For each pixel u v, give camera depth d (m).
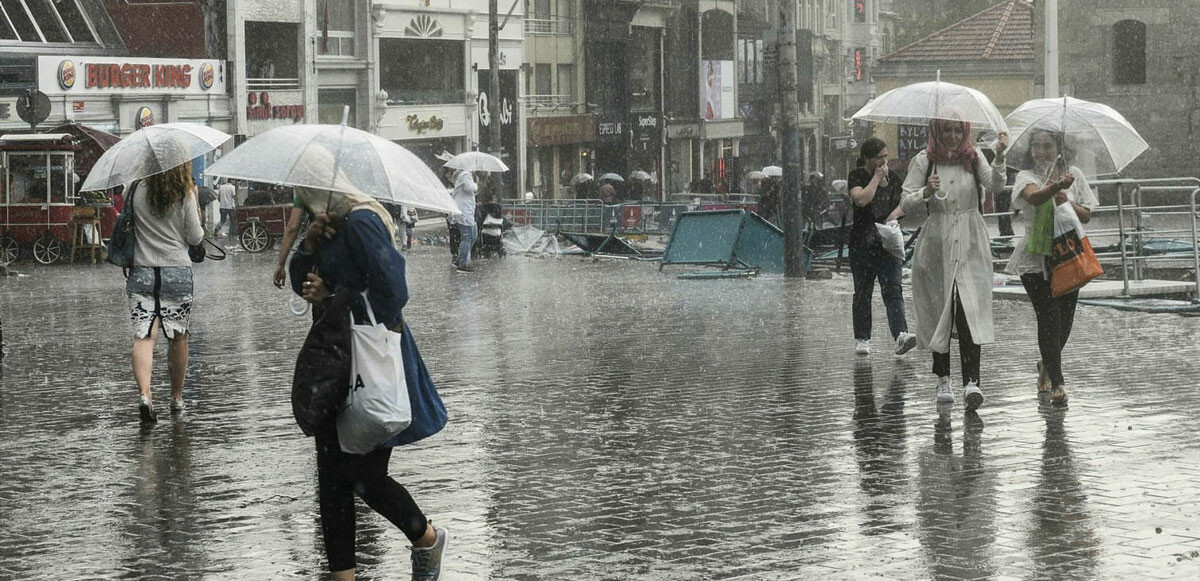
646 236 94.44
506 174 150.25
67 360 34.31
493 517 18.28
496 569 15.90
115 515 18.64
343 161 15.28
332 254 14.98
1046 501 18.64
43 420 25.83
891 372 30.47
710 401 26.92
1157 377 29.05
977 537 16.89
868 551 16.34
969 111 25.42
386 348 14.84
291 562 16.34
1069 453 21.69
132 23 123.94
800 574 15.44
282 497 19.59
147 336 25.94
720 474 20.61
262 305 48.84
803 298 49.06
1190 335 36.03
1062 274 25.73
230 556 16.61
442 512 18.56
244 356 34.66
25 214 78.50
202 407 27.12
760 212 89.75
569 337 37.53
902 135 149.50
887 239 32.44
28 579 15.73
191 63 118.19
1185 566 15.50
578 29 161.12
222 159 15.48
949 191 25.66
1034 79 134.12
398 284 14.87
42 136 78.75
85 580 15.68
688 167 185.88
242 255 85.56
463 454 22.23
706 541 16.94
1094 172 27.38
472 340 37.12
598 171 167.12
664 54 177.62
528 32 153.88
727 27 191.62
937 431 23.64
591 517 18.22
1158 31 129.25
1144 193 129.88
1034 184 26.25
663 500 19.08
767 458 21.69
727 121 193.00
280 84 127.94
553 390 28.52
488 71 149.50
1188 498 18.69
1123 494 18.97
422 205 15.38
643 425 24.53
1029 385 28.38
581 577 15.50
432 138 144.25
